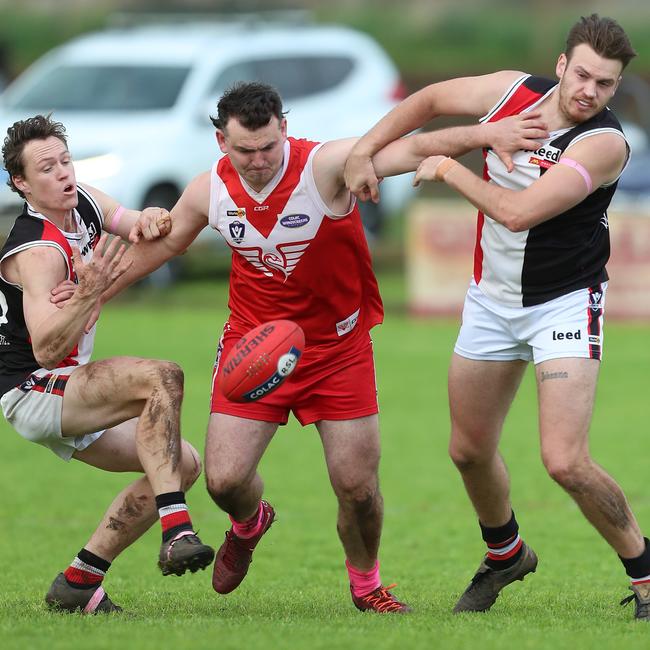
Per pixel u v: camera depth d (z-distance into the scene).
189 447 21.53
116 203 22.50
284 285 21.55
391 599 22.11
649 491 35.25
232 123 20.11
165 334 59.16
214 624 19.33
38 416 20.77
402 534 31.80
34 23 126.75
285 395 21.58
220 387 21.16
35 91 67.56
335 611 21.80
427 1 139.00
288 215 21.06
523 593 24.48
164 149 64.50
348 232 21.44
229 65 68.25
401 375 52.44
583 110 19.92
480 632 18.69
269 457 40.97
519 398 50.62
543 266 20.64
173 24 78.81
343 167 21.09
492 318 21.25
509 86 20.89
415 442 42.34
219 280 73.94
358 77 73.19
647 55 117.94
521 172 20.67
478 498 21.91
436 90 21.39
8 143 20.66
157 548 31.12
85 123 64.75
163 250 22.23
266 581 26.53
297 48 71.56
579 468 20.08
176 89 66.62
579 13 131.75
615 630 19.09
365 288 22.16
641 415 45.47
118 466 21.77
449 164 20.58
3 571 27.16
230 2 128.38
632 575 20.81
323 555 29.41
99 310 21.28
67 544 30.30
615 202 75.75
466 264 63.94
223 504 21.67
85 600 21.09
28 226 20.78
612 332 60.78
